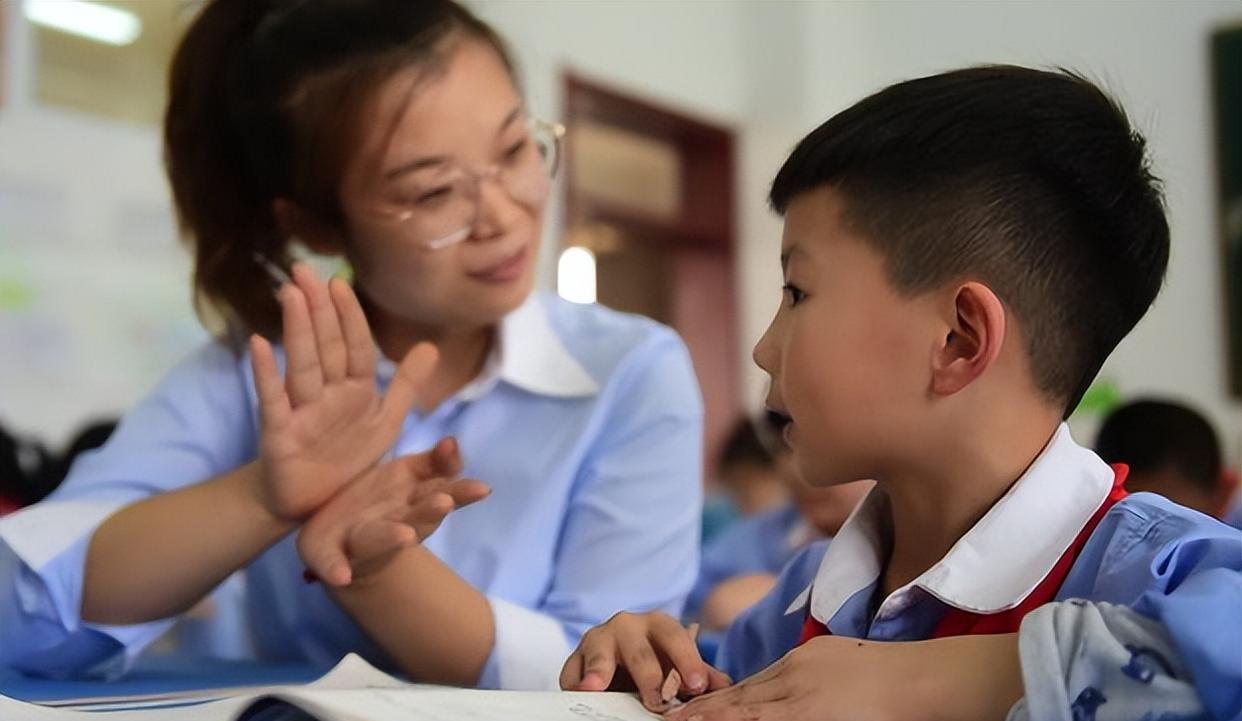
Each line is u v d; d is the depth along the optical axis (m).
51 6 2.82
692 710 0.50
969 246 0.57
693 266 3.99
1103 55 3.13
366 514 0.77
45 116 2.80
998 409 0.57
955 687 0.47
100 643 0.82
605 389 0.95
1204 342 2.93
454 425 0.95
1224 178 2.93
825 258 0.59
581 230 3.70
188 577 0.80
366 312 0.95
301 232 0.93
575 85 3.48
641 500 0.92
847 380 0.58
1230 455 2.82
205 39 0.95
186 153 0.97
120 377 2.88
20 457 1.87
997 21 3.38
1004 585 0.56
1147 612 0.47
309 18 0.87
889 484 0.61
